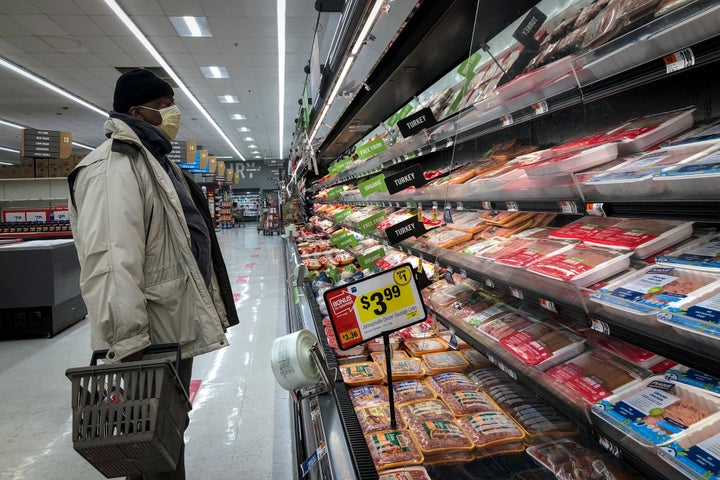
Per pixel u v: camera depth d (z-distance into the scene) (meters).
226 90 11.79
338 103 4.03
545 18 1.48
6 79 9.92
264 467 2.28
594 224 1.37
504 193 1.49
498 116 1.54
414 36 2.06
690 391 0.90
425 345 2.07
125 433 1.17
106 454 1.19
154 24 7.48
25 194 7.66
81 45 8.23
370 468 1.07
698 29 0.80
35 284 4.56
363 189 2.63
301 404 1.55
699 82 1.24
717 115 1.21
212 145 21.91
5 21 7.18
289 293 3.78
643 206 0.95
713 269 0.90
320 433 1.27
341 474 1.02
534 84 1.30
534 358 1.25
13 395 3.22
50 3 6.66
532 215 1.83
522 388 1.61
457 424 1.43
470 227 2.02
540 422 1.38
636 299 0.93
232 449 2.45
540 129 1.97
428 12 1.84
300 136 7.30
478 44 1.88
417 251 2.23
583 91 1.13
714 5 0.74
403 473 1.22
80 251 1.56
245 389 3.21
